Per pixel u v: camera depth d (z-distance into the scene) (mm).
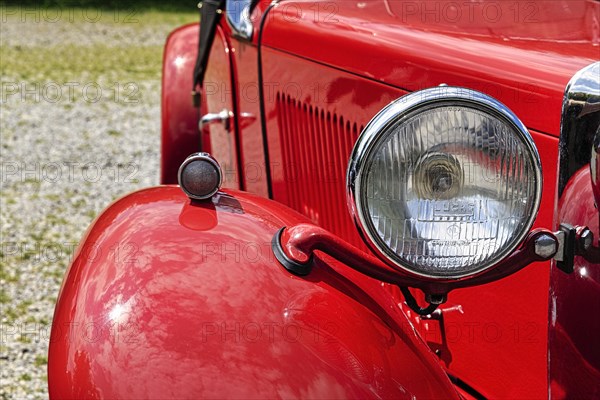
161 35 11406
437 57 1535
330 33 1802
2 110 6949
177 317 1244
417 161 1229
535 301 1417
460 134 1224
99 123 6676
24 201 4629
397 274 1316
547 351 1388
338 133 1760
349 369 1234
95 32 11430
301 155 1933
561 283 1342
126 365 1208
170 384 1189
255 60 2123
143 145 6082
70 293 1331
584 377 1370
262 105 2105
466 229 1241
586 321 1355
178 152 2953
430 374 1300
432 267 1251
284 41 1965
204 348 1217
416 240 1243
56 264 3676
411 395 1259
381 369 1259
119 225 1420
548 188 1357
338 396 1209
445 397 1291
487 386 1531
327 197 1833
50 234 4094
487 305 1500
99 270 1334
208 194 1457
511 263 1281
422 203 1238
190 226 1392
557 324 1357
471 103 1214
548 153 1351
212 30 2580
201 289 1278
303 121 1899
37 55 9531
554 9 1732
